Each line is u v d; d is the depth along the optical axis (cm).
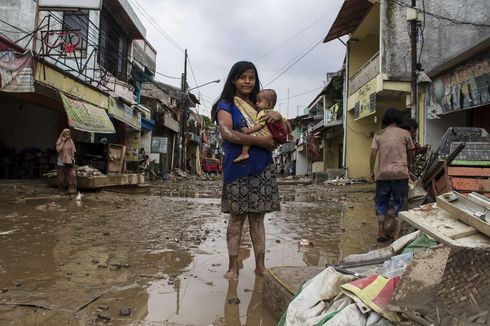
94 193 1148
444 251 184
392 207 599
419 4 1499
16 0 1490
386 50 1534
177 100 3625
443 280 165
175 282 344
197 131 4528
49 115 1499
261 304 297
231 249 362
